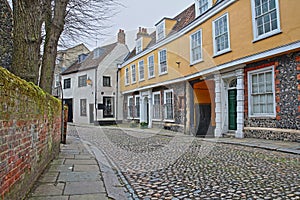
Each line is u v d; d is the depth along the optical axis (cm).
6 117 231
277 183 403
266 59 896
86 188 382
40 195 339
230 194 360
